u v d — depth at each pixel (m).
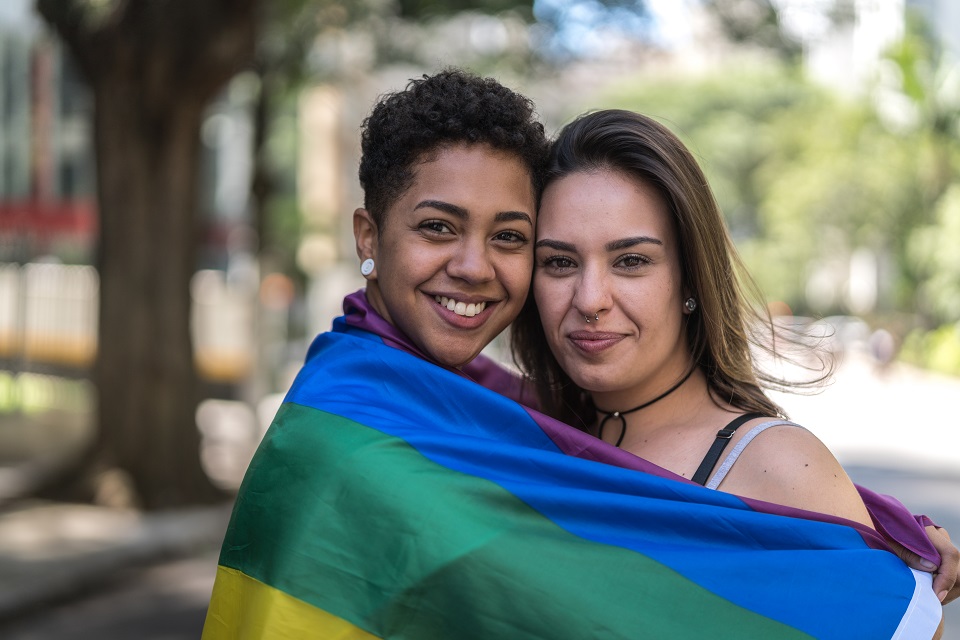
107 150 9.59
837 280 52.50
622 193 1.97
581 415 2.34
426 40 11.91
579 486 1.83
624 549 1.75
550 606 1.68
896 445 15.88
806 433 1.92
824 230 43.75
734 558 1.77
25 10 19.23
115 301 9.70
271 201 13.77
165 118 9.52
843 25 9.99
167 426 9.72
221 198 20.30
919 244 36.91
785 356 2.50
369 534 1.73
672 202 1.98
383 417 1.85
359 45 12.41
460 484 1.75
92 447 9.82
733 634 1.70
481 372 2.54
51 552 8.09
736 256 2.25
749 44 10.25
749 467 1.91
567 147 2.03
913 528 2.00
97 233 9.80
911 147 38.28
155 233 9.67
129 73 9.40
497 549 1.70
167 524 9.08
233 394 18.83
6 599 6.88
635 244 1.96
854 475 12.80
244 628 1.75
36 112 19.36
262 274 13.73
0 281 17.53
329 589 1.72
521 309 2.21
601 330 1.97
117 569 8.02
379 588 1.71
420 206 1.95
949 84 36.88
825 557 1.79
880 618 1.76
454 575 1.69
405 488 1.74
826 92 46.25
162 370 9.71
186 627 6.72
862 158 39.62
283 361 19.81
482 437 1.92
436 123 1.94
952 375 33.78
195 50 9.26
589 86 14.12
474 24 11.49
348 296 2.17
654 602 1.71
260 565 1.78
